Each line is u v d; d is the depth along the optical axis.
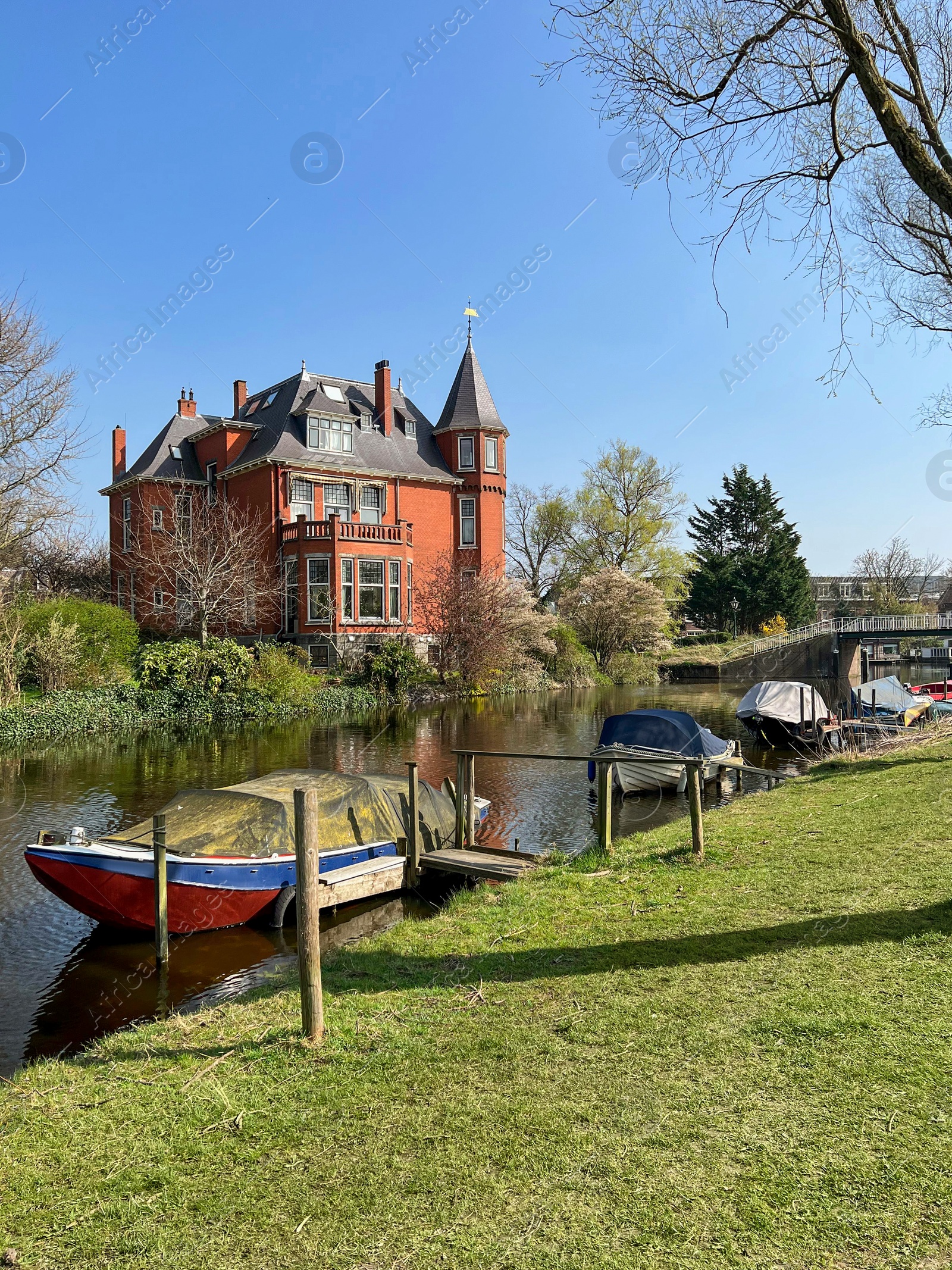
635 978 5.22
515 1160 3.39
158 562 33.34
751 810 10.82
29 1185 3.55
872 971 4.93
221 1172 3.52
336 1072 4.34
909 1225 2.83
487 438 41.81
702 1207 3.00
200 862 8.51
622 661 47.78
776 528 65.69
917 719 25.08
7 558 25.08
